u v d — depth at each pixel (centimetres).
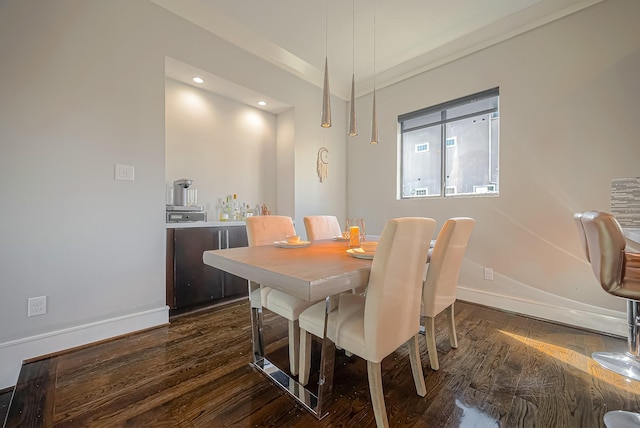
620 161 212
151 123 226
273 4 242
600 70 220
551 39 241
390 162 364
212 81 283
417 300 140
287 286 101
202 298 260
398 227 110
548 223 244
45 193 180
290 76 344
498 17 257
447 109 317
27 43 174
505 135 267
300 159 359
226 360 175
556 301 240
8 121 168
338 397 142
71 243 190
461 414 129
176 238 243
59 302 185
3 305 167
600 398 139
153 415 127
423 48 307
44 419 124
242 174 340
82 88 194
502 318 247
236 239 285
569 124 233
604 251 137
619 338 206
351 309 139
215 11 252
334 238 238
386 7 245
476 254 286
